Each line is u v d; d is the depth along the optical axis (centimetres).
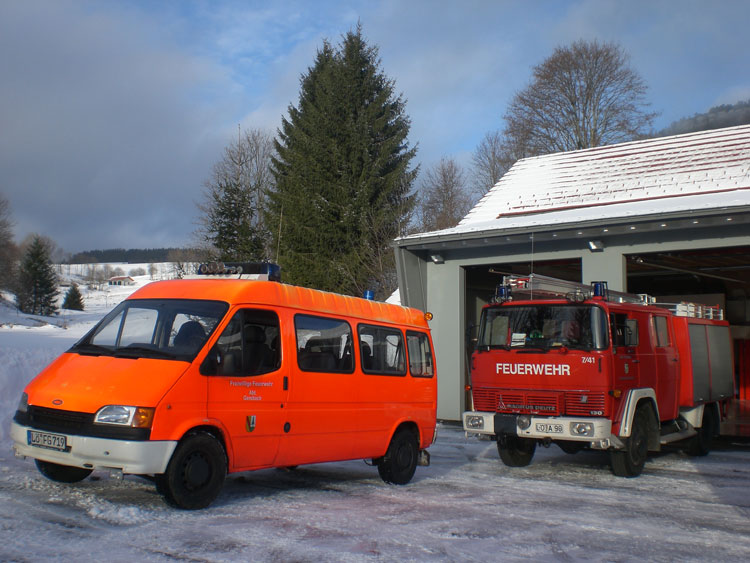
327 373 798
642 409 1025
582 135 4397
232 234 3766
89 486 733
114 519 604
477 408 1053
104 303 9944
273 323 748
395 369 912
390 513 696
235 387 687
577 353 964
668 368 1121
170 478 626
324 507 710
